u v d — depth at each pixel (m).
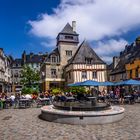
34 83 46.62
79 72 34.47
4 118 12.31
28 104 18.67
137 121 11.02
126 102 21.17
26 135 8.20
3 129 9.27
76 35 42.00
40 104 19.50
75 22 42.69
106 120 10.48
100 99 21.92
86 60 34.97
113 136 8.01
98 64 35.12
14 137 7.90
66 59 41.03
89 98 15.16
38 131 8.88
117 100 21.09
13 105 19.50
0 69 45.16
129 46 43.09
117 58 44.16
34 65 69.06
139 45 37.38
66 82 38.41
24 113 14.35
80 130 9.05
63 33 41.44
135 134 8.27
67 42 41.50
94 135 8.18
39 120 11.51
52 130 9.06
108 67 47.19
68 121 10.41
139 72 31.73
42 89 43.53
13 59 74.75
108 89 37.19
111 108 12.30
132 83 21.75
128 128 9.36
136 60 32.69
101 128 9.42
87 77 34.62
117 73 40.19
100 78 34.97
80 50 36.00
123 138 7.72
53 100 20.73
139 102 22.27
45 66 40.22
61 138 7.75
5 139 7.64
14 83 70.19
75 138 7.76
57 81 40.12
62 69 40.66
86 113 10.29
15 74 71.12
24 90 27.73
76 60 34.91
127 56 39.59
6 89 53.31
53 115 10.95
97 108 11.18
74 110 11.14
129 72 34.84
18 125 10.14
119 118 11.25
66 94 22.70
